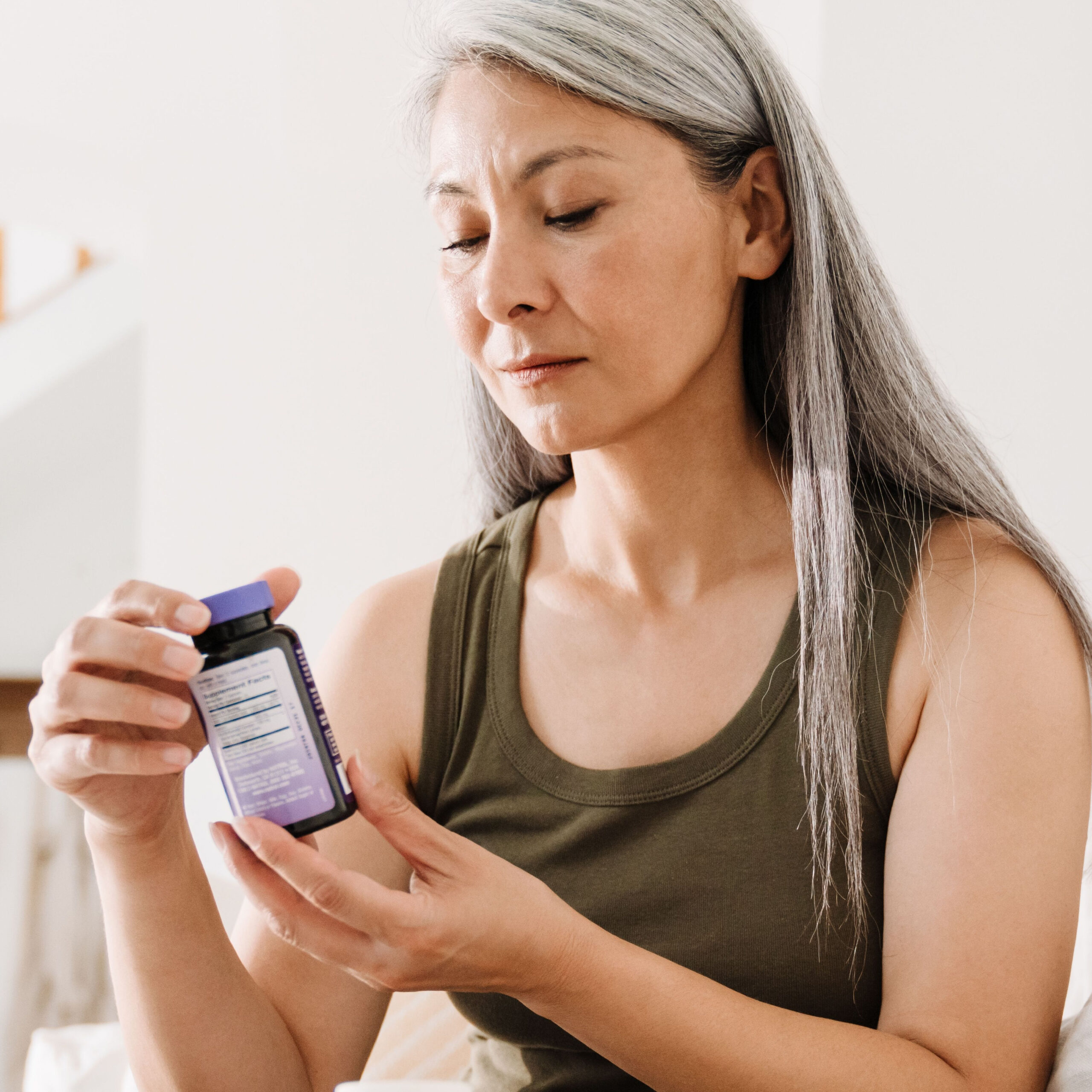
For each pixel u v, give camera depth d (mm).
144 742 686
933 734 851
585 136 792
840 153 1909
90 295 3996
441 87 865
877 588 905
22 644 4992
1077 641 905
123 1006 850
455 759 979
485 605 1014
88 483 4961
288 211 2719
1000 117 1860
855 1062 736
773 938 844
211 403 2695
